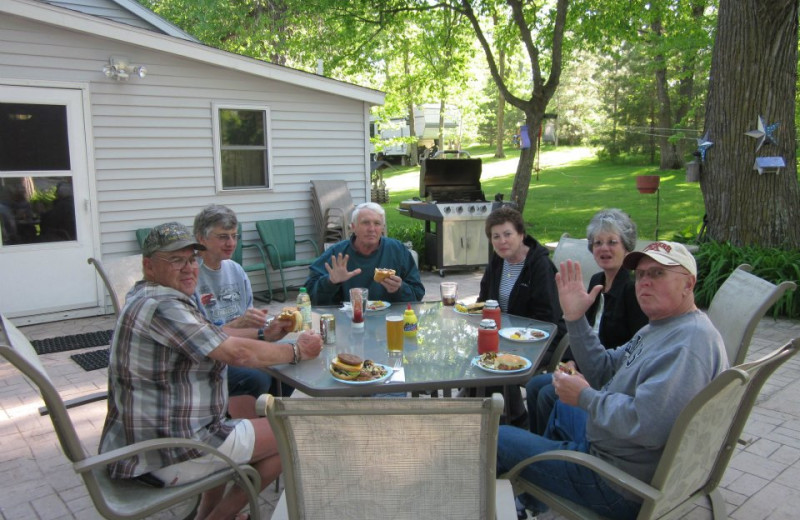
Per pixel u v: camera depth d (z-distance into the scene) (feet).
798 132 36.58
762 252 20.24
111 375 6.69
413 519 5.25
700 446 5.75
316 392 7.02
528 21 35.58
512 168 87.81
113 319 19.84
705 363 5.67
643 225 40.11
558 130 123.03
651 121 87.71
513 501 6.08
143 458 6.51
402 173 90.99
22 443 11.16
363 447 5.04
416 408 4.81
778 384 13.39
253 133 23.49
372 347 8.76
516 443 6.97
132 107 20.45
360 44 41.83
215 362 7.06
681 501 6.30
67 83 19.04
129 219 20.85
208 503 7.95
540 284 10.59
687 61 44.34
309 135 24.85
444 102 84.33
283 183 24.45
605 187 64.69
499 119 103.86
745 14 20.53
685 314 6.11
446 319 10.44
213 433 6.95
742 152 21.21
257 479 7.05
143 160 20.90
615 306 9.14
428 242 28.14
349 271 12.18
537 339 8.96
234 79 22.59
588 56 111.34
